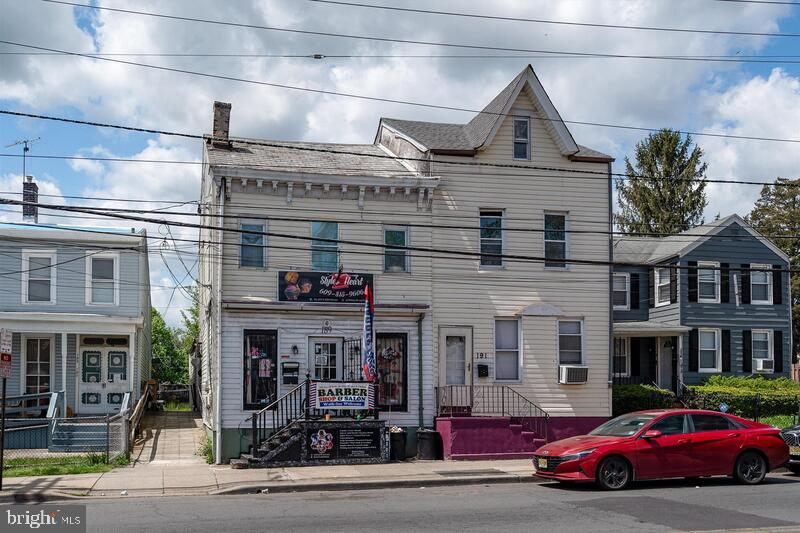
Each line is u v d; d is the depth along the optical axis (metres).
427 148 24.36
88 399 27.94
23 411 24.92
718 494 15.97
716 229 34.78
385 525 12.57
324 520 13.03
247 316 22.39
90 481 17.73
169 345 56.50
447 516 13.42
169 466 20.69
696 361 33.84
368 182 23.39
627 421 18.03
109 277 27.98
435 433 22.69
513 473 19.36
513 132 25.00
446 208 24.27
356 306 23.09
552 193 25.17
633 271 36.06
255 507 14.53
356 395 21.38
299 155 25.56
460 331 24.14
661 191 53.47
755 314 34.81
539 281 24.88
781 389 32.78
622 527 12.42
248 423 22.02
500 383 24.30
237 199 22.64
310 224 23.25
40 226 27.48
